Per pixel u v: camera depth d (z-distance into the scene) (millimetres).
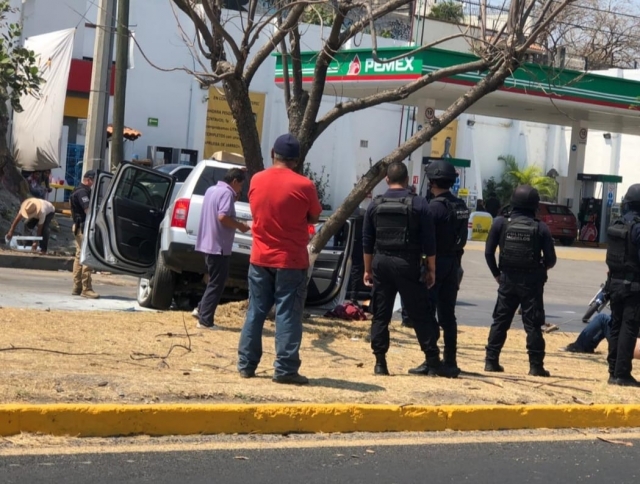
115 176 11703
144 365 7996
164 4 31062
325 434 6695
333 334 10891
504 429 7293
